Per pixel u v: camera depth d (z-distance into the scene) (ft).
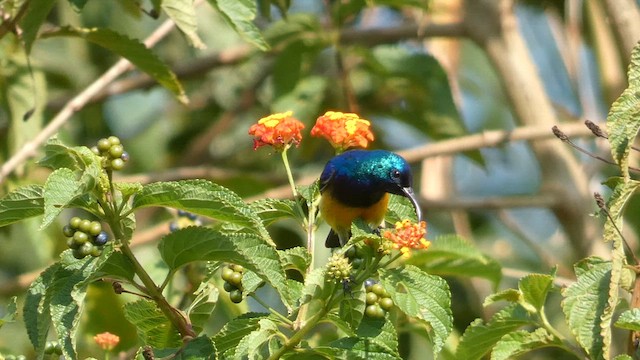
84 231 20.36
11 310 21.91
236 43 57.77
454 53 55.21
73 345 19.77
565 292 22.26
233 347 21.84
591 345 21.76
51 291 20.70
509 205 47.24
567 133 46.06
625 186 21.48
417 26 49.24
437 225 56.39
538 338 23.26
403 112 47.80
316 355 21.56
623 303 23.90
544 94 49.65
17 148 39.37
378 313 21.80
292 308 20.51
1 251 50.01
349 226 30.32
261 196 45.85
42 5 29.84
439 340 20.75
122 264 20.85
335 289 20.72
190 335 21.33
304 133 46.24
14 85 39.17
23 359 23.38
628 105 21.52
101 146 20.07
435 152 45.50
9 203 20.31
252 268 20.30
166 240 20.27
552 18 55.21
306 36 45.27
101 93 51.47
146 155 57.47
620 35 40.50
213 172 46.52
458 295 49.37
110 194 20.10
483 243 57.93
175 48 57.26
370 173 30.14
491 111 62.54
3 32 30.91
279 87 45.47
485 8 50.62
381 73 46.34
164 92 59.52
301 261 22.53
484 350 24.58
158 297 21.04
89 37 32.32
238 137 58.23
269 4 38.29
